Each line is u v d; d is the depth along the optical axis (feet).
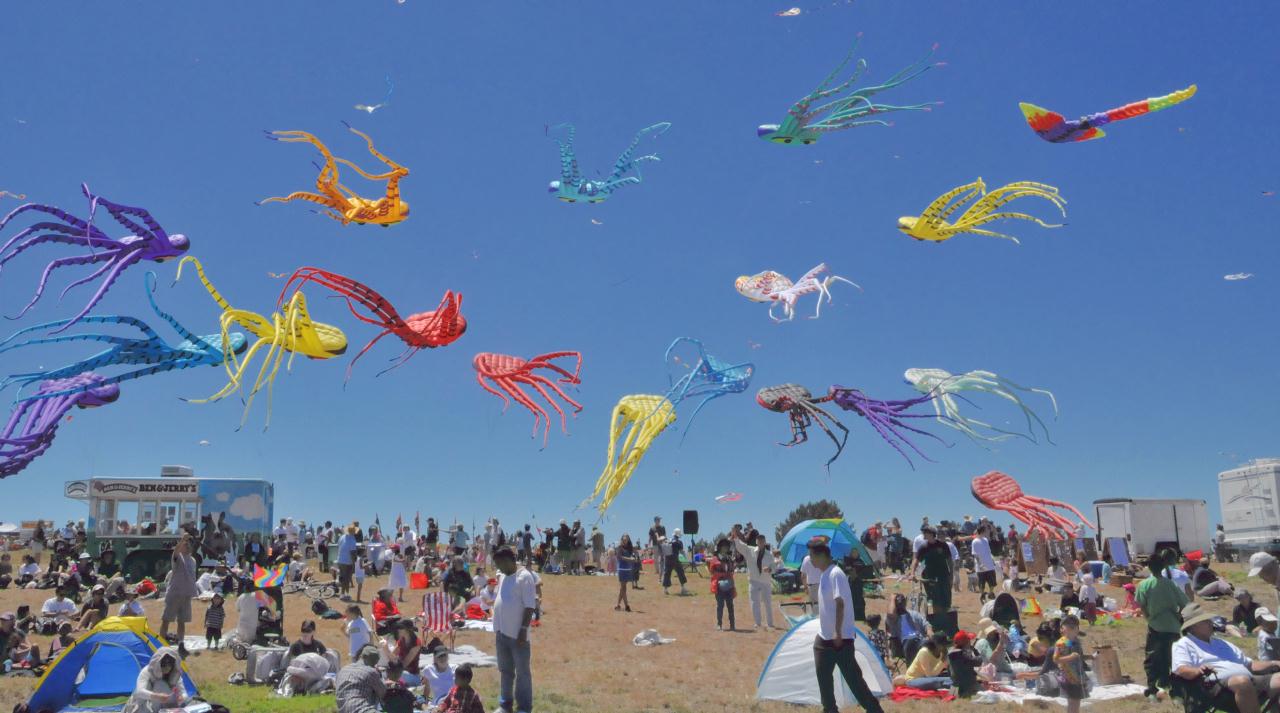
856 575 69.62
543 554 129.70
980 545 91.30
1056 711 50.14
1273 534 127.95
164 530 111.04
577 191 68.18
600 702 52.29
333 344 72.43
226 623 80.59
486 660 63.82
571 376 76.33
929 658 56.44
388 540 132.16
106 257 68.74
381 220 68.39
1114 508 134.41
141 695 44.88
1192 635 39.40
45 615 80.07
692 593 108.78
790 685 52.90
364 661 45.60
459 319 76.02
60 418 78.33
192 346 77.41
